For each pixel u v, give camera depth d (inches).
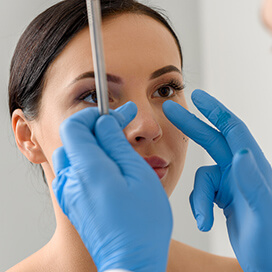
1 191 72.2
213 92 79.7
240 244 33.8
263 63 70.8
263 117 71.8
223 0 75.9
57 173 30.5
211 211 35.9
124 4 40.8
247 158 28.4
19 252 73.1
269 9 25.3
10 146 71.8
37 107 41.9
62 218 43.0
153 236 28.0
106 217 27.6
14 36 67.2
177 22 80.0
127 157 29.9
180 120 37.9
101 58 28.3
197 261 49.6
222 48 77.2
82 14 39.9
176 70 42.1
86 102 38.9
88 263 42.7
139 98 38.6
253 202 30.5
